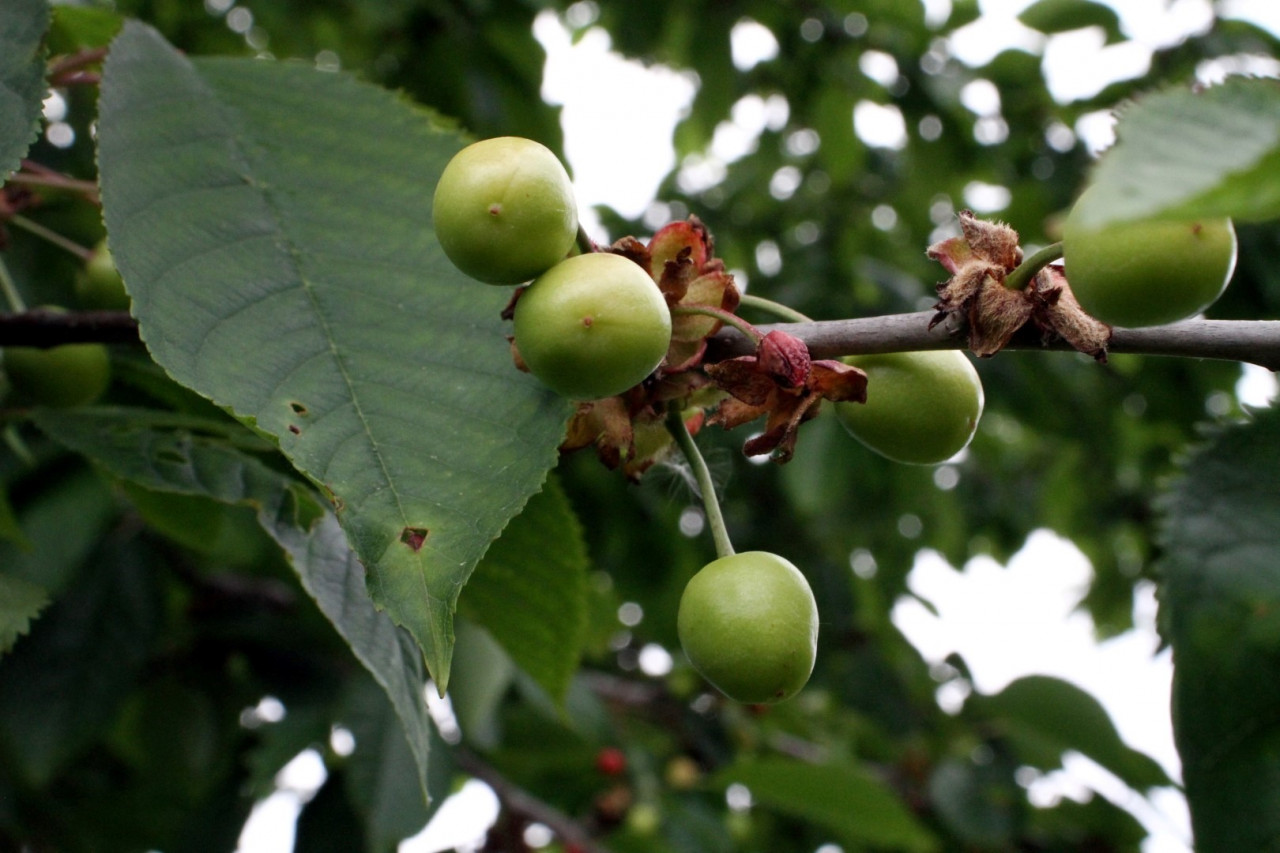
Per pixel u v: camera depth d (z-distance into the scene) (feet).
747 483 20.18
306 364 4.91
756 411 5.55
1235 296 16.15
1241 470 5.34
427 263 5.58
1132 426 20.62
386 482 4.49
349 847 11.77
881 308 17.97
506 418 4.85
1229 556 5.19
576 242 5.58
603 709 15.74
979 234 5.48
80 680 10.65
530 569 6.82
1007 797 18.21
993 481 23.79
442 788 11.51
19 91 5.03
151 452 6.63
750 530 20.56
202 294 5.03
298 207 5.74
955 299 5.32
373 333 5.14
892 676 21.11
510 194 4.83
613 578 18.61
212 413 8.54
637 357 4.83
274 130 6.16
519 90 15.80
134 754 13.28
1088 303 4.80
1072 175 19.29
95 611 10.97
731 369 5.50
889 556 22.82
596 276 4.80
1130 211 2.92
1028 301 5.25
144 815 12.92
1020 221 18.74
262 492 6.52
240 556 11.93
